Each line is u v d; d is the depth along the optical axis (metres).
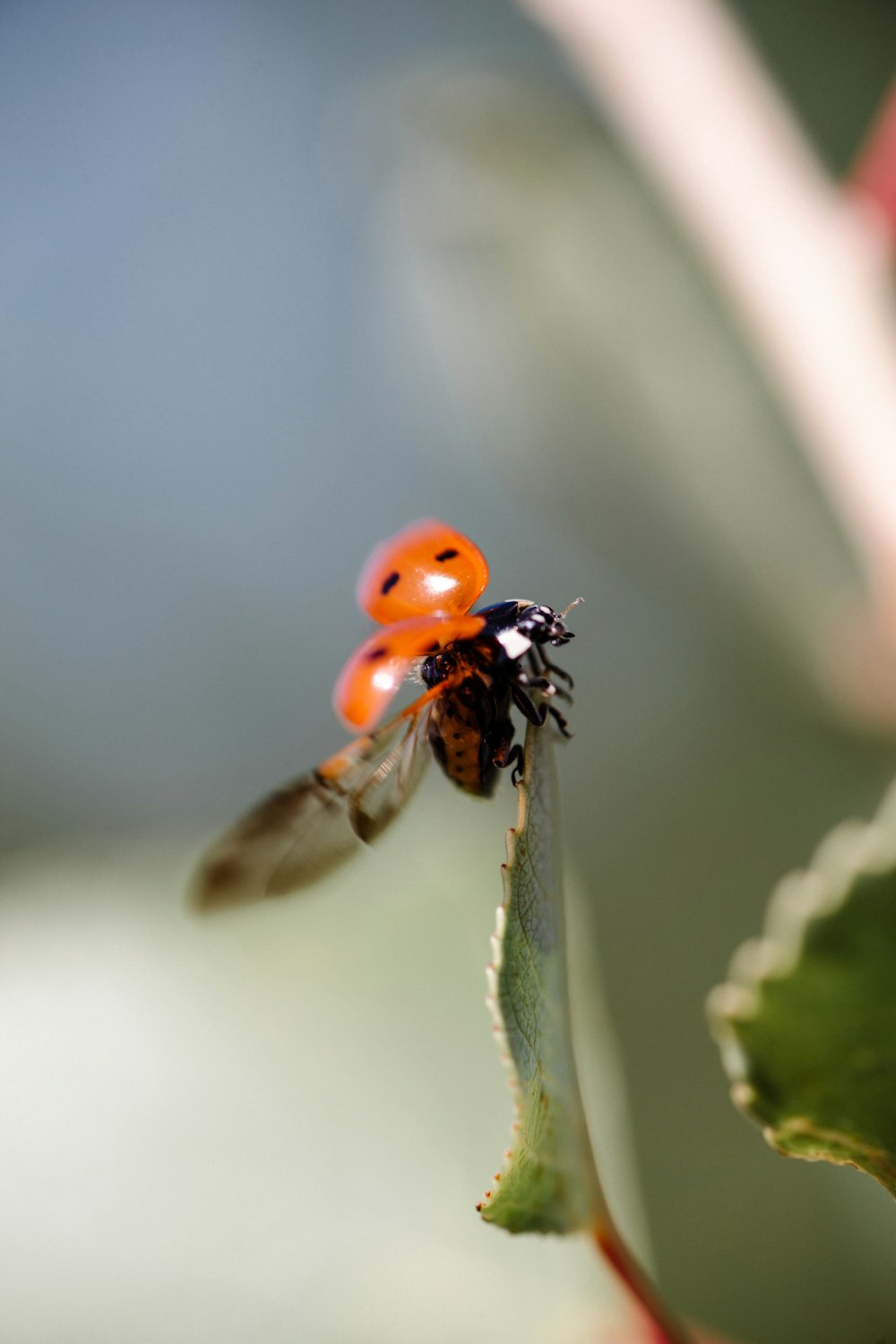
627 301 0.15
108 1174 0.13
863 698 0.15
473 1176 0.13
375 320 0.17
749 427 0.15
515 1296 0.12
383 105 0.16
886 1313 0.14
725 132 0.14
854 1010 0.11
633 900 0.16
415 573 0.13
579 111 0.16
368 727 0.13
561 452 0.16
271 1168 0.13
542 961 0.11
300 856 0.13
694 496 0.15
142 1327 0.13
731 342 0.15
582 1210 0.11
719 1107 0.14
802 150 0.14
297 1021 0.13
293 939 0.14
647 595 0.16
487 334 0.16
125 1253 0.13
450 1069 0.13
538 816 0.12
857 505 0.13
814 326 0.13
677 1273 0.14
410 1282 0.13
